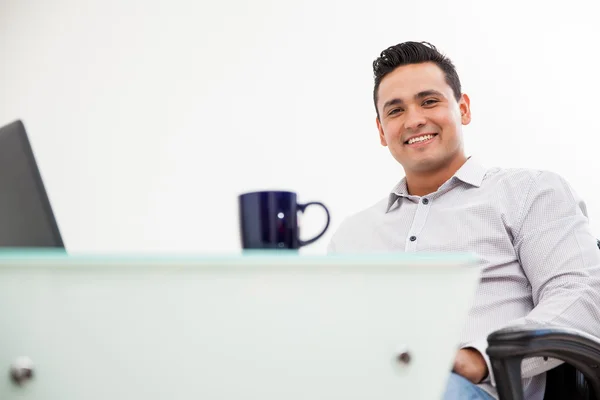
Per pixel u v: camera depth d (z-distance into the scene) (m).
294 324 0.47
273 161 3.06
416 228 1.46
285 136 3.06
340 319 0.47
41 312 0.46
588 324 1.13
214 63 3.20
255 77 3.13
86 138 3.32
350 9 3.02
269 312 0.46
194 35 3.24
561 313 1.12
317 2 3.07
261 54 3.13
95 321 0.46
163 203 3.18
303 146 3.02
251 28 3.16
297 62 3.08
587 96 2.61
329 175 2.97
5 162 0.74
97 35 3.38
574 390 1.09
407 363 0.47
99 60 3.36
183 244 3.13
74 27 3.42
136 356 0.46
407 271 0.47
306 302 0.46
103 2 3.40
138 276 0.46
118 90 3.32
